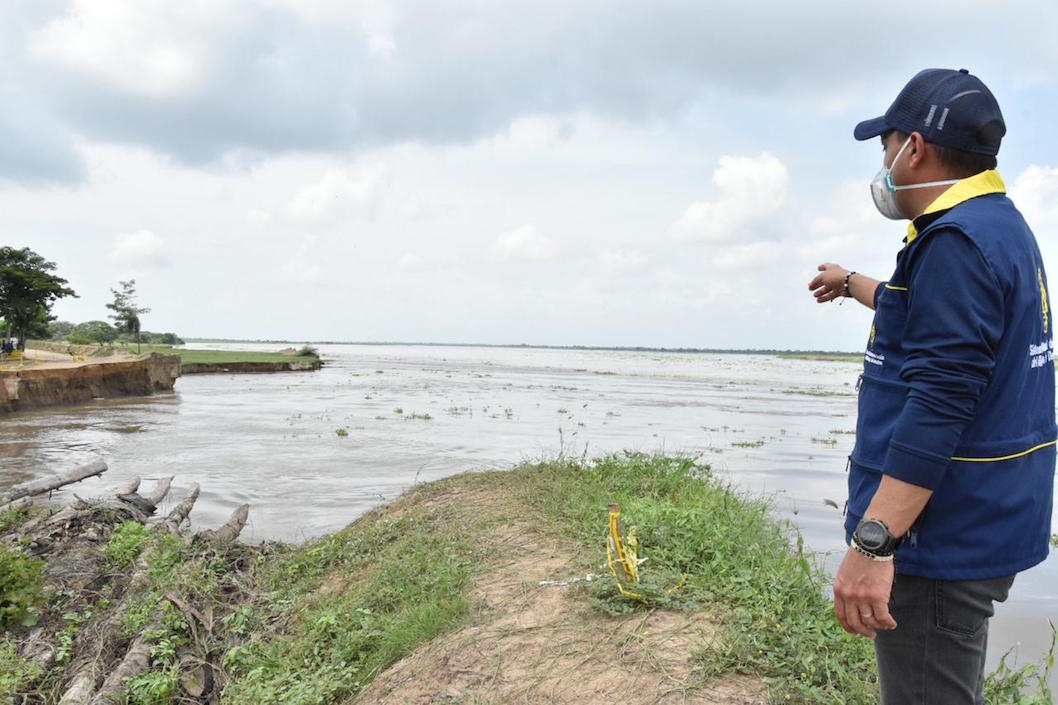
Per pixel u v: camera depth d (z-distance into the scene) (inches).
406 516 315.6
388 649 185.2
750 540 241.4
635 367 3750.0
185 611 229.3
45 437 739.4
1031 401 77.9
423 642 182.5
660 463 360.8
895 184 87.3
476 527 273.6
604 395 1451.8
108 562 282.7
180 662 204.7
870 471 83.8
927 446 73.2
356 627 206.1
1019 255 76.4
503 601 194.5
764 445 705.0
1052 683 201.5
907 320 79.2
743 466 566.9
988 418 75.6
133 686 187.8
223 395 1357.0
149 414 982.4
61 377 1155.3
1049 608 263.7
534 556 231.3
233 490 473.4
